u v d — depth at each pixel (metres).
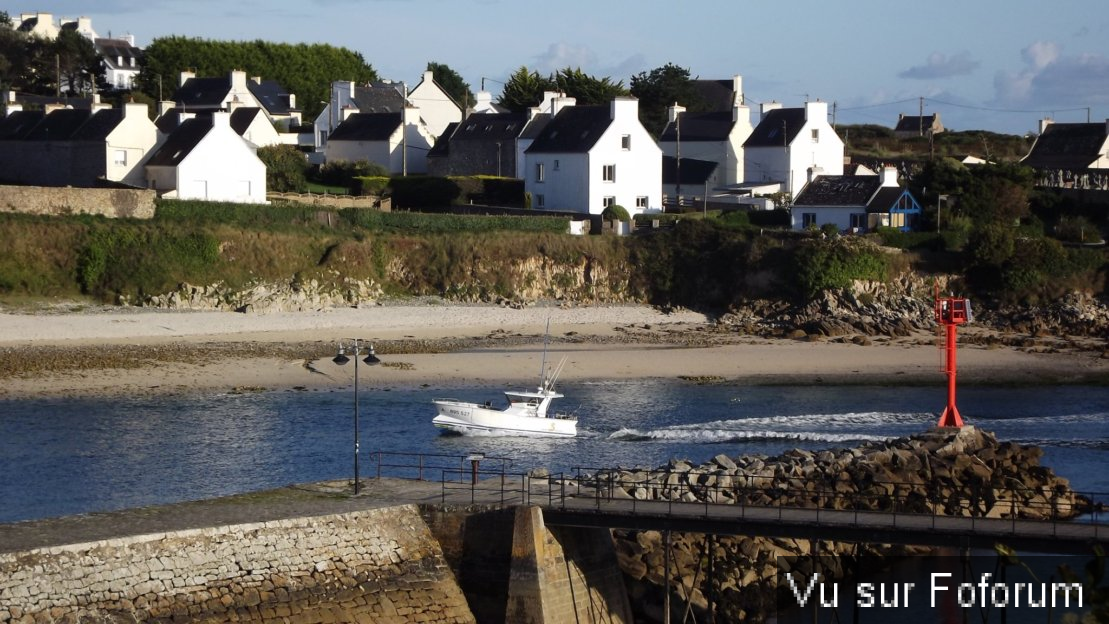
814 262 106.75
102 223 98.88
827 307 104.75
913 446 54.84
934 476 52.47
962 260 109.94
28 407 69.44
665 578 41.16
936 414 73.88
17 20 199.50
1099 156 151.75
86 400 71.62
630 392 79.25
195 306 96.38
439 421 67.19
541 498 42.88
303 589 39.12
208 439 63.81
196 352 84.44
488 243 108.94
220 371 80.25
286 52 182.25
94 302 94.69
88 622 35.66
